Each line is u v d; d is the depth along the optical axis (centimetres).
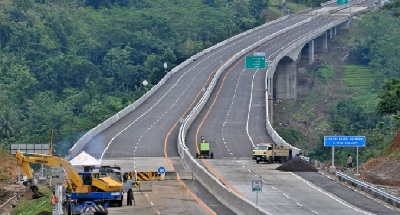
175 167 19225
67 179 13500
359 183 16475
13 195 16438
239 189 16188
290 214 13550
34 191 15600
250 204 12825
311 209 14075
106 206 13400
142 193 15700
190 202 14575
